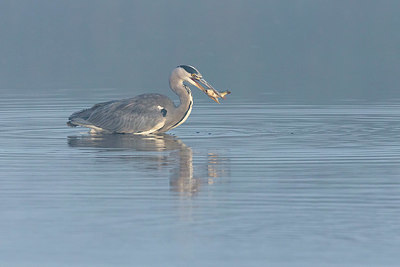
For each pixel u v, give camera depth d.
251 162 15.39
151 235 10.59
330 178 13.84
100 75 35.69
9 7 67.00
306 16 59.03
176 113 19.20
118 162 15.50
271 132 19.30
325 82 31.52
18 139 18.38
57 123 21.09
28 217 11.48
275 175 14.14
